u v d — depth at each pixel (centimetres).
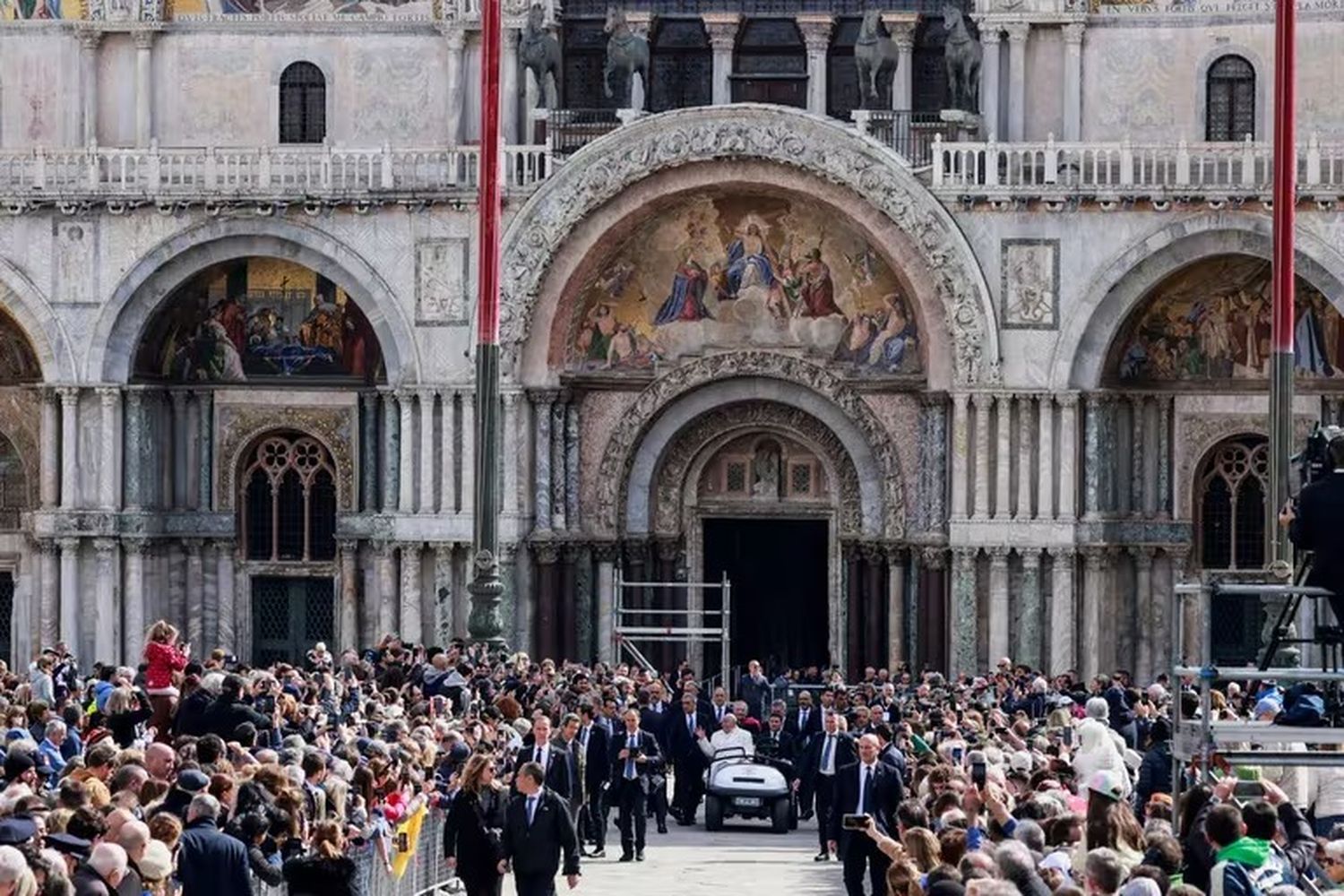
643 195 13438
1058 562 13225
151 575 13962
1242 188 12962
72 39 14112
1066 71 13750
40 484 13800
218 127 14138
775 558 14288
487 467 10988
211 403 14050
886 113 13825
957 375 13250
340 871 5625
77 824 5659
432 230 13562
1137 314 13438
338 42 14075
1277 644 5800
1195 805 5775
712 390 13850
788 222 13675
